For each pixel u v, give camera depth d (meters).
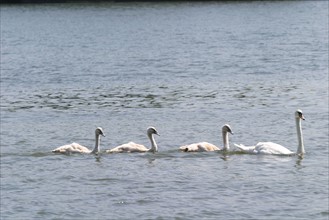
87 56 82.38
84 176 33.91
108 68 71.69
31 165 35.78
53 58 81.38
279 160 35.97
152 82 61.94
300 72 66.06
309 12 139.00
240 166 34.97
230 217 29.12
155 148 37.66
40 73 69.31
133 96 54.75
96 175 33.97
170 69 70.00
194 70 68.94
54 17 139.62
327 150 38.00
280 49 84.38
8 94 57.31
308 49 83.88
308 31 105.25
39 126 44.94
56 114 48.62
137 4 162.25
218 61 74.88
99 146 37.75
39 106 51.66
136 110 49.25
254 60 75.06
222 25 118.00
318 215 29.25
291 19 126.44
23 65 75.69
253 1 163.62
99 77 65.81
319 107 49.19
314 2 159.50
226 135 37.59
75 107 50.97
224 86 58.69
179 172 34.22
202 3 162.12
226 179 33.16
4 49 92.31
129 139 41.50
